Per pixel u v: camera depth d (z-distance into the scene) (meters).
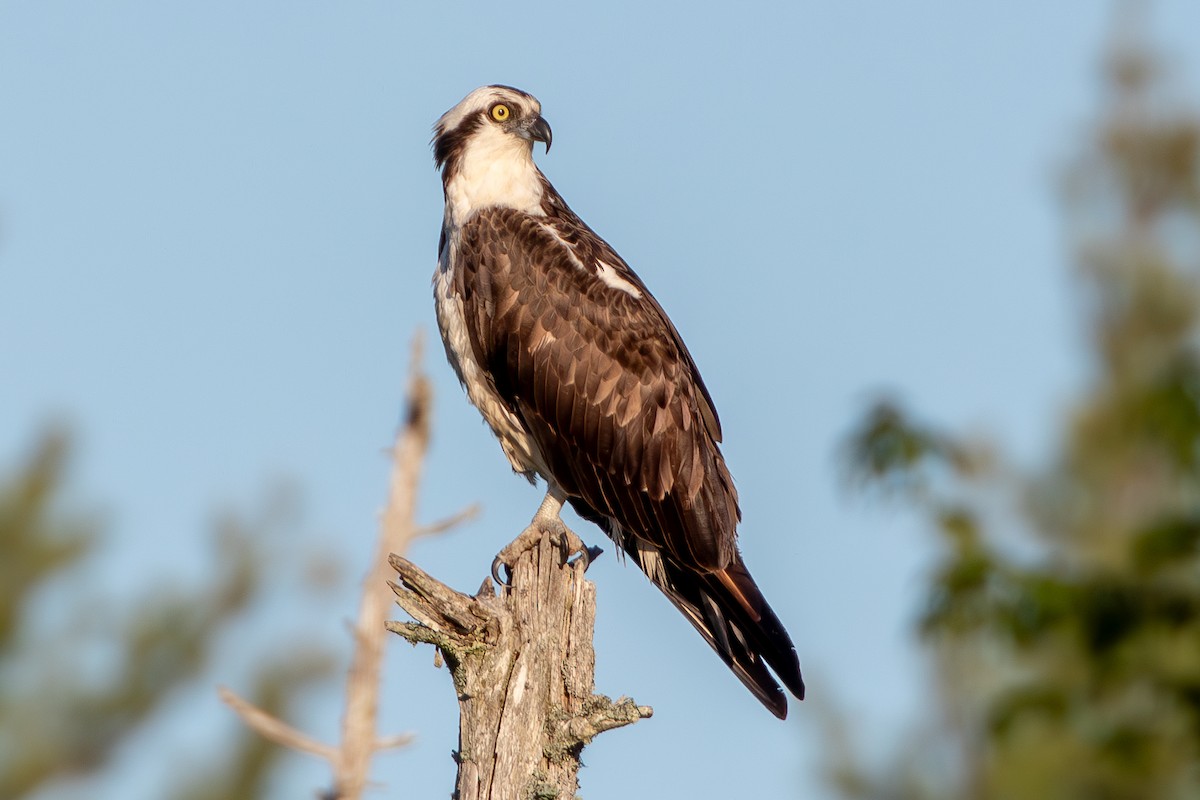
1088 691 7.21
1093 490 15.83
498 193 13.70
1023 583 7.13
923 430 7.80
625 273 13.60
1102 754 7.19
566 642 10.30
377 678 7.81
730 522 13.13
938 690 15.42
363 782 7.74
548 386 13.09
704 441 13.27
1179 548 6.71
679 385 13.22
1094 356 19.25
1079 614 6.98
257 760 17.78
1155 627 6.80
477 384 13.54
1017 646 7.28
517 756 9.91
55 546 19.08
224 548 19.22
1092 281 19.86
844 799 16.47
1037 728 7.52
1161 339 18.98
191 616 19.17
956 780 15.76
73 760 19.52
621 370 13.06
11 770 19.05
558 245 13.35
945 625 7.41
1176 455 6.87
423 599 10.05
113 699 19.17
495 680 10.03
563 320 13.12
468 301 13.34
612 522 13.33
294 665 18.20
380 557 7.73
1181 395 6.79
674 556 12.95
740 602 12.63
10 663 19.36
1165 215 20.72
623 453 13.02
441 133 14.08
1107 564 7.20
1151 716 7.07
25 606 19.22
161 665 19.28
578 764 10.12
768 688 12.49
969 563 7.25
